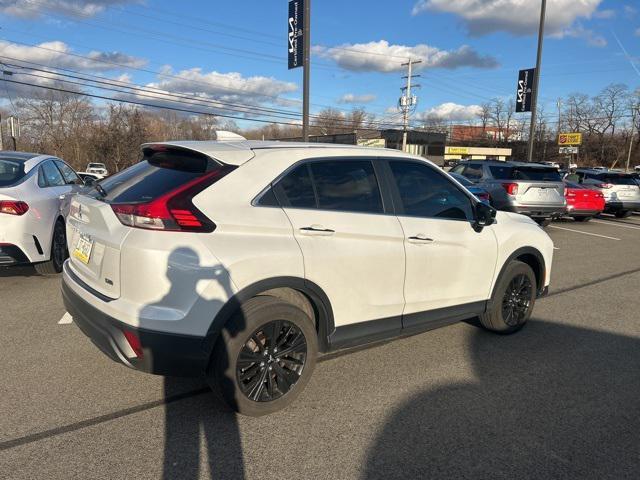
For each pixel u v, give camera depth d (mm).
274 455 2826
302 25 19609
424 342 4688
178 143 3424
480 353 4457
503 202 12086
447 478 2680
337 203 3502
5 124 52125
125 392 3490
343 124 70438
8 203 5508
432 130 83500
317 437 3023
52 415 3160
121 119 57188
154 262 2816
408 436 3070
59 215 6391
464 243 4250
